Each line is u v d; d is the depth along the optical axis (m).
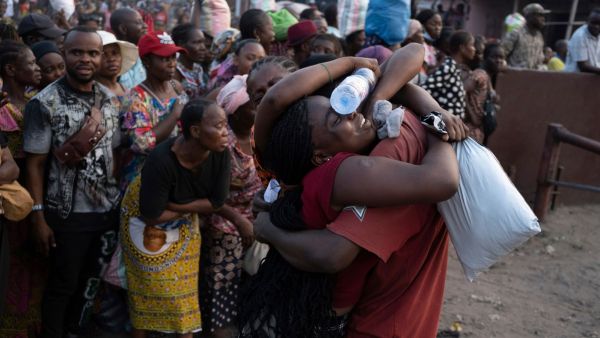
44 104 2.82
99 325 3.46
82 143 2.87
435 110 1.53
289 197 1.54
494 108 5.44
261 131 1.53
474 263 1.55
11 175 2.53
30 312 3.15
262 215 1.62
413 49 1.60
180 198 2.80
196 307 2.99
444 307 3.79
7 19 6.89
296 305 1.47
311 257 1.40
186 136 2.67
